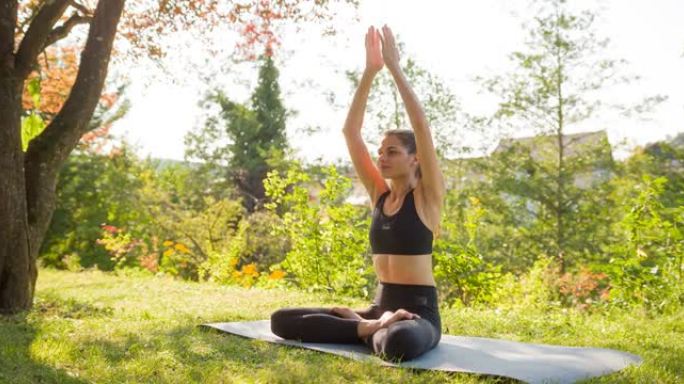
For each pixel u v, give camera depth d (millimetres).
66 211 20297
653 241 8008
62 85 9664
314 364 3709
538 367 3713
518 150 20719
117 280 10875
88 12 7145
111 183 21000
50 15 6508
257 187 30625
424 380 3443
